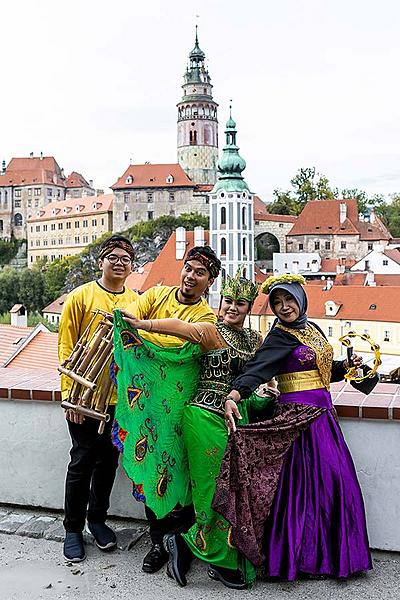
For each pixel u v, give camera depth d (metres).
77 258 103.62
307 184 115.94
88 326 3.89
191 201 108.25
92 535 4.17
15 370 5.42
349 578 3.64
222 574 3.59
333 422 3.70
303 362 3.63
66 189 142.00
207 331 3.62
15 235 136.38
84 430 3.94
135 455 3.54
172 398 3.71
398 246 97.25
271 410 3.92
